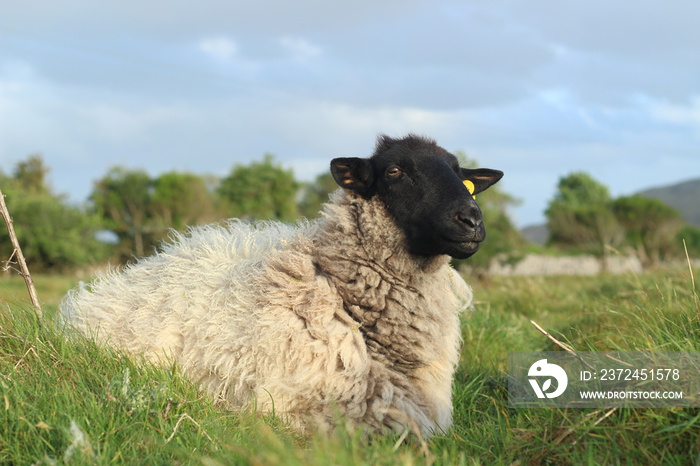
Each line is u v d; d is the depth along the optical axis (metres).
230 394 4.23
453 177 4.28
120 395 3.54
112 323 4.91
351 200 4.44
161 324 4.58
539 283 11.15
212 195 51.66
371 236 4.26
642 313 5.37
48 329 4.41
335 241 4.38
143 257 5.63
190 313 4.50
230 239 5.15
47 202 38.06
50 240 35.91
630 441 3.18
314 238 4.61
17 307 4.84
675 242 45.88
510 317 8.52
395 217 4.27
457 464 3.22
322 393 3.99
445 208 4.13
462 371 5.77
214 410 3.81
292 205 51.03
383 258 4.23
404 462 2.90
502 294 10.38
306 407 4.01
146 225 44.12
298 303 4.16
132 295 5.03
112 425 3.31
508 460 3.32
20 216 36.28
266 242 5.02
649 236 45.84
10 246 35.69
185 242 5.29
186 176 49.03
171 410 3.60
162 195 46.88
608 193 82.94
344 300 4.27
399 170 4.29
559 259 40.69
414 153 4.35
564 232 50.16
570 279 23.06
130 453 3.19
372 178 4.37
